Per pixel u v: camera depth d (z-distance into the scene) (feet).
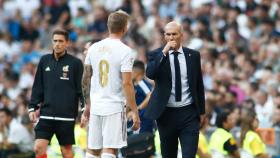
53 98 111.14
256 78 172.45
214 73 177.17
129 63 98.78
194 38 194.70
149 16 215.72
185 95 105.50
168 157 107.96
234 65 178.70
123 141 99.86
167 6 214.48
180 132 106.22
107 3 229.25
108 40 100.12
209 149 125.08
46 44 222.89
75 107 111.75
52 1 233.76
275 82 167.73
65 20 228.22
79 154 128.36
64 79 111.14
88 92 103.19
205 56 183.11
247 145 126.72
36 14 234.99
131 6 218.79
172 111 105.91
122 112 99.86
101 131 100.42
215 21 202.90
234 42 190.60
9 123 146.10
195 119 105.91
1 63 214.69
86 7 234.79
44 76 111.75
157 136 125.08
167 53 104.68
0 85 201.87
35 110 112.27
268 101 157.89
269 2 203.72
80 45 202.80
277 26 196.65
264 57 183.01
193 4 212.64
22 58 215.51
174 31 104.32
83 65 112.16
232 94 153.07
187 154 104.47
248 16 201.77
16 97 173.47
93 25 218.59
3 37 226.38
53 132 112.06
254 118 127.24
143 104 118.93
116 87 99.50
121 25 100.12
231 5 210.79
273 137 137.08
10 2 240.94
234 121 135.54
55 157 127.54
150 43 203.82
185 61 105.50
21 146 145.07
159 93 105.60
